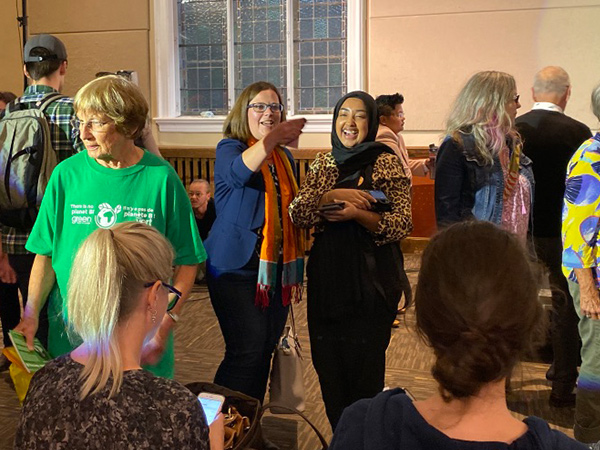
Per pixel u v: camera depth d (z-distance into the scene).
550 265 3.33
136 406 1.24
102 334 1.28
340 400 2.65
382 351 2.63
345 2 6.85
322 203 2.58
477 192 2.92
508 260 0.88
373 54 6.62
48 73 3.03
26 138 2.88
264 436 3.05
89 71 7.18
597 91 2.53
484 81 2.89
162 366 2.22
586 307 2.47
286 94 7.12
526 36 6.27
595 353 2.54
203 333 4.47
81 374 1.27
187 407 1.26
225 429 2.31
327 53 6.98
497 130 2.86
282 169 2.80
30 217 2.94
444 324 0.87
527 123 3.40
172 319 2.19
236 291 2.73
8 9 7.28
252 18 7.12
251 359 2.77
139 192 2.21
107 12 7.07
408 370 3.74
